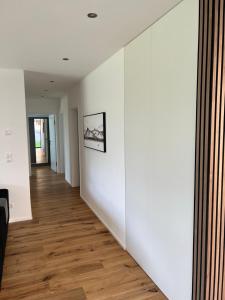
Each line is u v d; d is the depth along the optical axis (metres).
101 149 3.67
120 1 1.74
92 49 2.82
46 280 2.47
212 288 1.66
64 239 3.36
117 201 3.21
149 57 2.24
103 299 2.19
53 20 2.04
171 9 1.89
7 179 3.86
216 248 1.64
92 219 4.07
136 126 2.56
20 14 1.92
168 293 2.16
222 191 1.61
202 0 1.56
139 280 2.46
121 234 3.15
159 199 2.21
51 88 5.49
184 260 1.91
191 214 1.81
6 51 2.83
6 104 3.74
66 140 6.72
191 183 1.79
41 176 7.72
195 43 1.67
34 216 4.23
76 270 2.63
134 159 2.65
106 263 2.76
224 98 1.55
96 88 3.79
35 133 9.81
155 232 2.31
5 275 2.55
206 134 1.58
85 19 2.03
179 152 1.90
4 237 2.68
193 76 1.71
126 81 2.74
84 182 5.00
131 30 2.28
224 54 1.50
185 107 1.80
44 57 3.10
